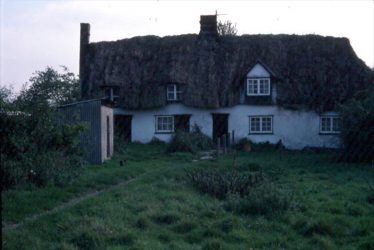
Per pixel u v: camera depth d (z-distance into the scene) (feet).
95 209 37.78
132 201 41.70
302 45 128.67
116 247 29.94
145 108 124.06
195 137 101.14
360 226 35.06
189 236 32.91
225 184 46.62
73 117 54.39
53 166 46.01
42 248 29.32
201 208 40.42
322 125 118.83
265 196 39.75
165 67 127.44
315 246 31.53
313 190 50.11
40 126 45.03
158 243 31.01
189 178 52.39
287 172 65.82
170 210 38.47
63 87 80.48
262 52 127.54
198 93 121.70
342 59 124.98
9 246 28.78
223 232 33.65
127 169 62.44
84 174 54.95
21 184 43.68
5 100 43.47
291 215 37.68
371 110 75.77
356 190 50.26
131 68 130.72
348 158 78.79
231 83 122.52
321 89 119.34
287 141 119.65
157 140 123.24
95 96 122.31
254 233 33.78
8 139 42.04
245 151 108.47
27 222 33.27
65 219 34.42
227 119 122.62
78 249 29.86
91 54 138.31
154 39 135.95
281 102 119.75
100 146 70.13
